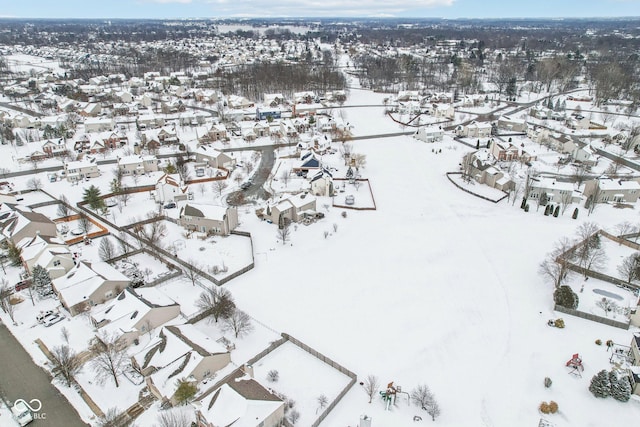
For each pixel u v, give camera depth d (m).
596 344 57.22
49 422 46.03
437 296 67.81
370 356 55.66
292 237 85.50
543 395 49.94
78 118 168.88
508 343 57.91
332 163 126.31
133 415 46.41
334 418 46.66
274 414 43.97
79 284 64.25
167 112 183.38
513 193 104.25
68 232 85.19
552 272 70.50
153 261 76.31
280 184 109.56
